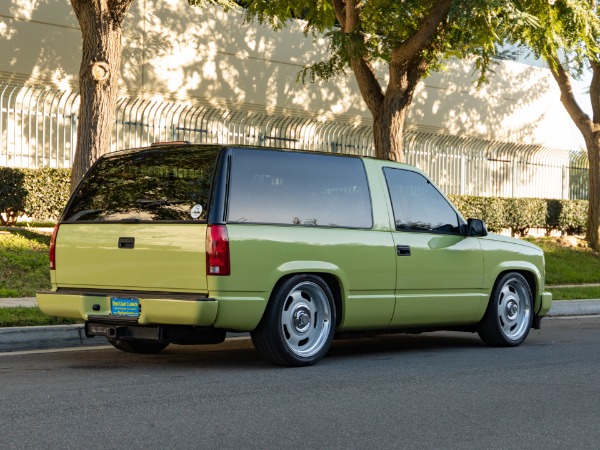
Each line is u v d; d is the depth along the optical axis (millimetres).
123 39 24953
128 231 8469
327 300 8805
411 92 19531
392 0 18078
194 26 26375
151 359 9195
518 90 34938
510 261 10680
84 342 10336
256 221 8289
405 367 8906
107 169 8953
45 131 23219
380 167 9508
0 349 9742
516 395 7438
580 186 35000
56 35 23922
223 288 8008
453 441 5766
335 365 8953
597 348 10742
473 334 12367
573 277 22375
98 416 6254
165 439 5641
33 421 6066
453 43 19531
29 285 14133
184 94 26219
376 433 5957
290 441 5680
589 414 6699
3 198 19297
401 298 9445
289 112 28781
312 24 22500
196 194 8227
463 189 30812
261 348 8531
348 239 8961
